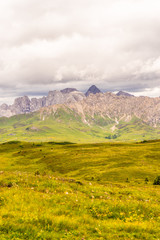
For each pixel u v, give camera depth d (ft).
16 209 50.29
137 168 266.98
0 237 35.63
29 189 69.26
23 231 39.52
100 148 458.91
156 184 174.70
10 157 444.55
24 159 411.54
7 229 39.09
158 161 301.43
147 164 287.28
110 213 58.85
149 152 362.94
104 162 320.50
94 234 42.70
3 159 410.31
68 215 51.52
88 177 247.70
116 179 226.38
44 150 494.59
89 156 371.76
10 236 36.65
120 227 47.78
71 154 406.00
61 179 96.27
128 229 46.83
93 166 305.32
